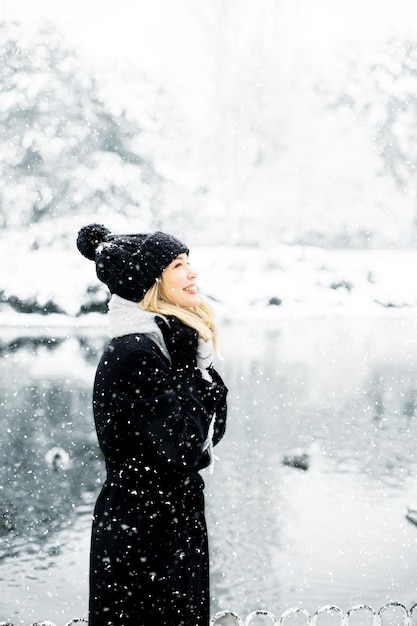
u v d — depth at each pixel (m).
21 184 24.92
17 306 20.14
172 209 28.64
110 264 2.09
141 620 2.05
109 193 25.95
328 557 5.05
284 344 15.84
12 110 25.31
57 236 24.27
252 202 31.73
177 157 31.17
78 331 17.83
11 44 25.84
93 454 7.46
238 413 9.26
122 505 2.06
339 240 33.47
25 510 5.94
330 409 9.52
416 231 33.78
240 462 7.18
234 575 4.77
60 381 11.25
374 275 24.58
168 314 2.10
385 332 18.33
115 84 26.86
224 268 23.52
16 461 7.22
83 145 26.12
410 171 33.75
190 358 2.12
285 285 23.19
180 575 2.07
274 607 4.34
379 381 11.54
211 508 5.96
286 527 5.58
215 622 2.74
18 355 13.77
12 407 9.53
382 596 4.48
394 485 6.55
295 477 6.78
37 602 4.42
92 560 2.10
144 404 1.98
